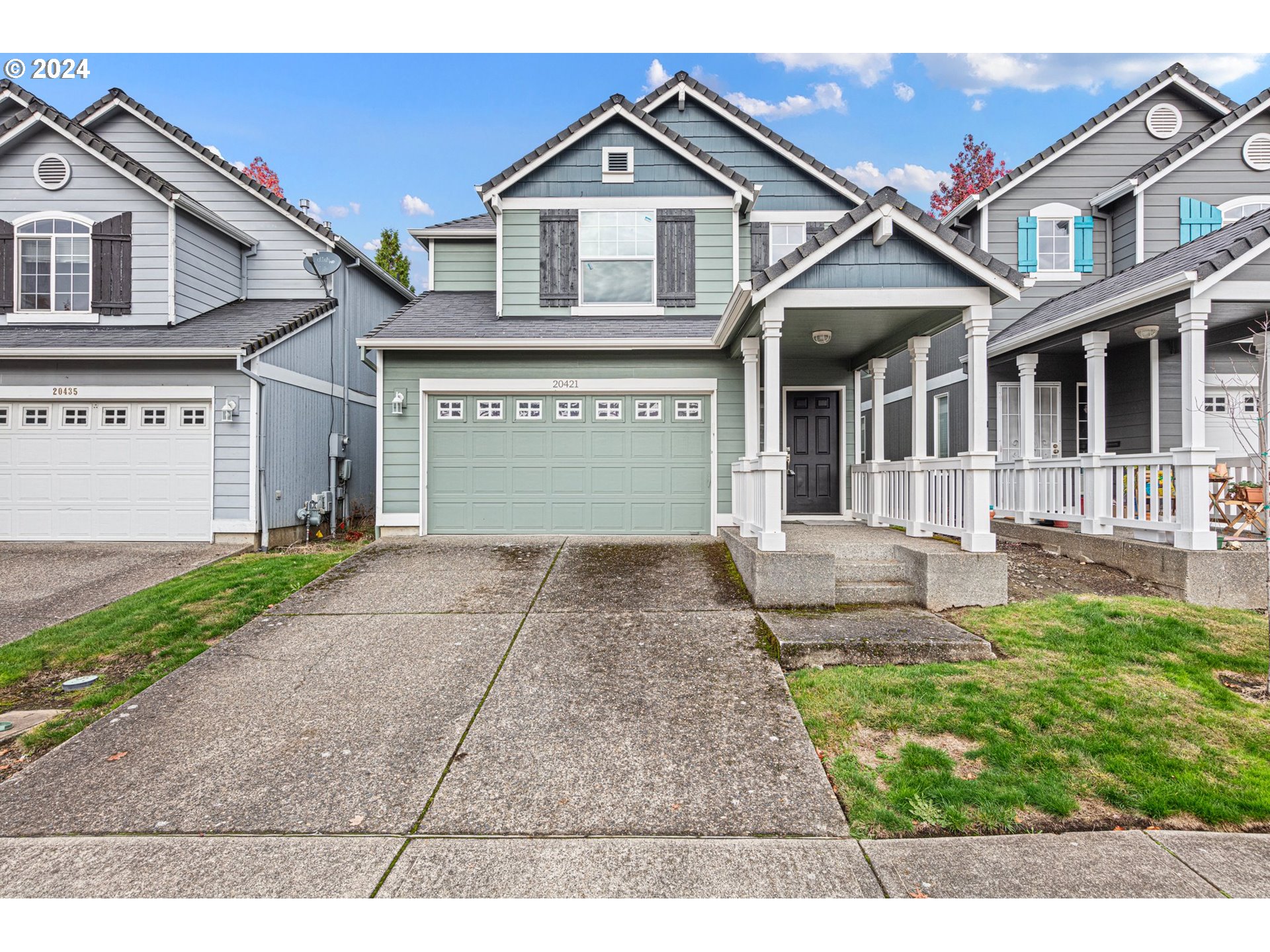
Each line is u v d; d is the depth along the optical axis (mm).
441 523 9484
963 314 6402
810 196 11102
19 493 9359
